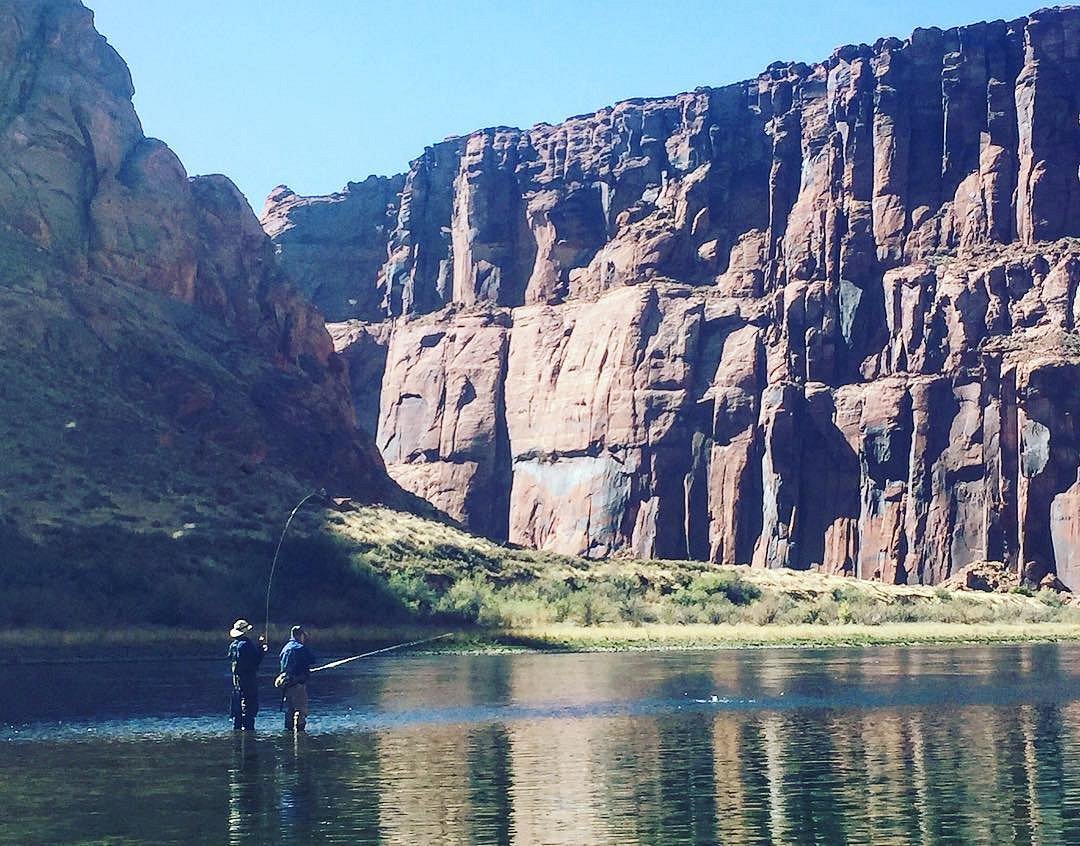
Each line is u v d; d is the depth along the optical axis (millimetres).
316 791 31047
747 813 28422
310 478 116625
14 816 28625
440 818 28250
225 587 87438
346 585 92312
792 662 73375
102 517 91875
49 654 74312
